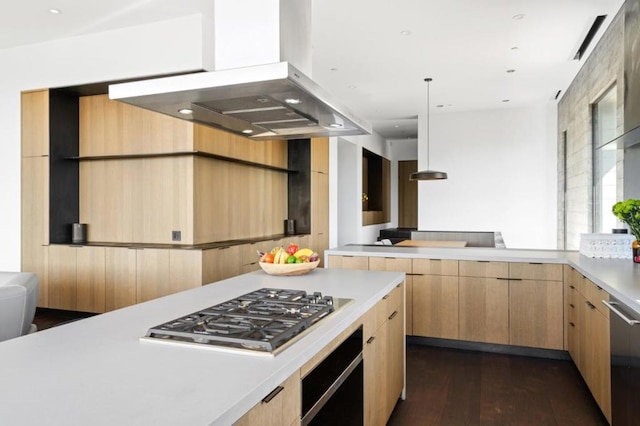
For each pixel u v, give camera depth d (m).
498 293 3.70
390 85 6.61
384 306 2.33
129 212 5.01
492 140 8.36
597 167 5.45
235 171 5.47
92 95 5.17
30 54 5.00
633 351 1.95
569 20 4.32
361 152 10.27
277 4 1.99
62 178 5.08
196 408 0.92
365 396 1.96
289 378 1.23
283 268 2.63
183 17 4.30
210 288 2.29
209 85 1.80
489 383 3.11
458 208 8.56
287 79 1.70
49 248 4.96
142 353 1.28
